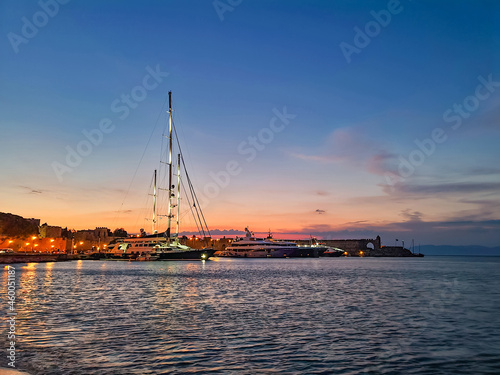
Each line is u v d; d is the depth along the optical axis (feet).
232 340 71.92
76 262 553.23
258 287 186.19
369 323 90.68
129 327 82.89
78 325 84.69
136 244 564.71
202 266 449.89
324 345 69.05
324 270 391.86
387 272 357.20
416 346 69.41
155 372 53.06
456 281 242.99
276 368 55.62
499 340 74.49
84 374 52.06
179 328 82.33
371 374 53.78
